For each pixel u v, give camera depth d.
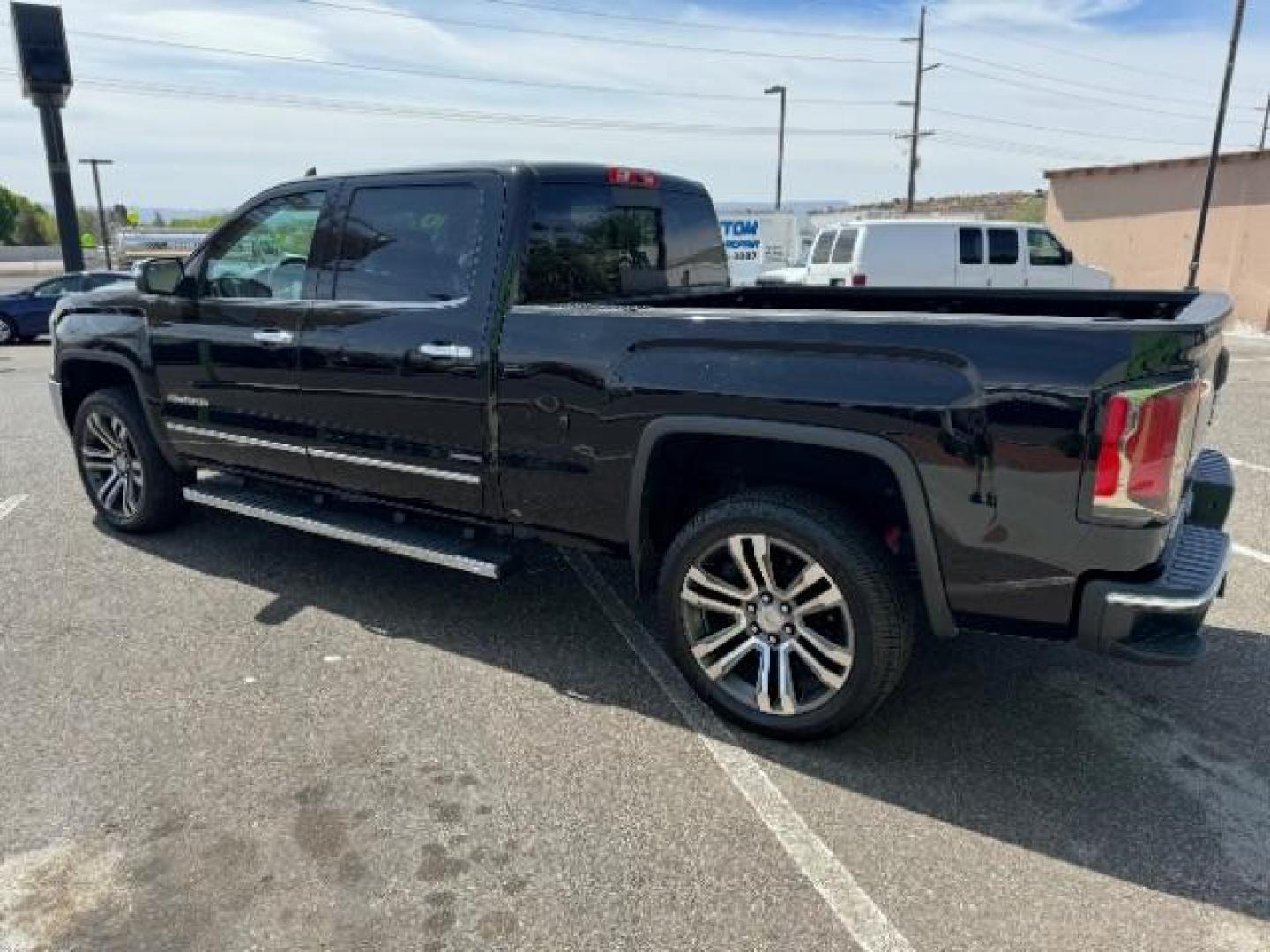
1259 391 10.71
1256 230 20.61
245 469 4.55
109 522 5.27
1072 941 2.32
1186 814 2.82
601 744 3.18
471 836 2.71
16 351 16.05
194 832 2.72
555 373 3.35
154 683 3.58
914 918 2.40
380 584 4.56
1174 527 2.83
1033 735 3.25
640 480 3.25
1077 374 2.53
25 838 2.69
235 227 4.34
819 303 4.73
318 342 3.99
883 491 3.14
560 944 2.31
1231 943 2.31
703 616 3.30
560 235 3.72
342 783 2.96
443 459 3.74
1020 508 2.65
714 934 2.35
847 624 2.95
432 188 3.73
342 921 2.39
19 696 3.48
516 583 4.59
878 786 2.95
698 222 4.67
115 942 2.31
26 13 17.75
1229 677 3.65
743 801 2.88
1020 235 16.22
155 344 4.63
